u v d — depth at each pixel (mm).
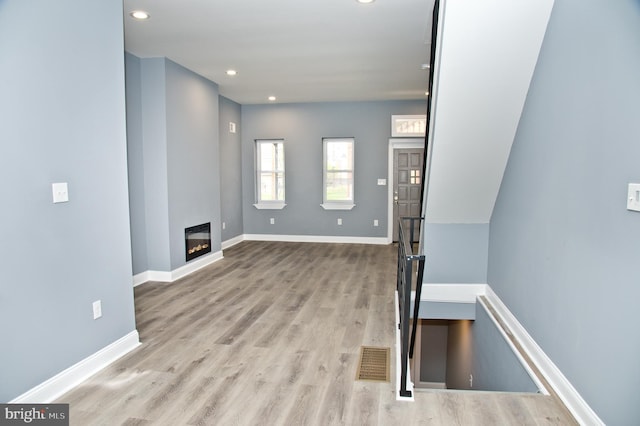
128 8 3375
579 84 2205
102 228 2816
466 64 2840
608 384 1915
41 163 2334
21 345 2238
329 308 4059
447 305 4391
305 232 8016
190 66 5184
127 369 2795
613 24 1865
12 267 2178
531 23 2605
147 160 4949
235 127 7734
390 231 7711
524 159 3105
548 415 2242
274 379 2654
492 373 3705
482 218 4215
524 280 3117
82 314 2654
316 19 3625
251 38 4125
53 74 2398
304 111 7750
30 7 2246
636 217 1703
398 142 7559
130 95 4699
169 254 5020
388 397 2438
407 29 3861
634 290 1721
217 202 6203
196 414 2268
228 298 4383
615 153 1860
